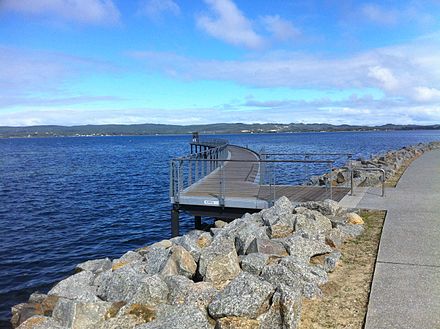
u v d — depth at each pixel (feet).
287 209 27.30
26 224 55.93
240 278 14.52
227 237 21.88
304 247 19.54
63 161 168.86
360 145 206.49
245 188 43.70
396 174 50.08
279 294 13.53
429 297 15.14
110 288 17.74
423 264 18.57
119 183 96.07
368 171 45.73
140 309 14.78
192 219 57.16
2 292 33.06
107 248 45.09
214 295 14.93
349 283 16.94
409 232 23.88
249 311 13.30
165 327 12.71
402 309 14.26
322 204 27.45
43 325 15.07
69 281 20.61
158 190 84.58
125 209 65.31
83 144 411.54
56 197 77.10
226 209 38.14
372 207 30.91
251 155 88.53
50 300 19.42
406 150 83.41
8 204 70.13
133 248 45.14
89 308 15.39
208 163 61.36
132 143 427.74
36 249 44.52
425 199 33.58
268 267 16.31
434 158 72.69
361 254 20.59
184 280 16.56
